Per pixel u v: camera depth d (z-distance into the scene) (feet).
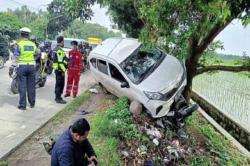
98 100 37.52
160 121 30.40
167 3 22.49
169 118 31.12
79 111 32.45
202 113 43.27
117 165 22.12
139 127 27.76
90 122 28.96
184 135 30.30
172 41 28.53
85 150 14.32
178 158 26.18
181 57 34.47
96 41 98.32
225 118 41.52
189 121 34.37
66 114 31.24
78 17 44.93
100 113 31.35
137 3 35.76
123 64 32.94
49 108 32.37
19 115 29.19
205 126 37.22
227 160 29.37
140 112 30.53
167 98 30.30
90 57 38.55
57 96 34.76
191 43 34.42
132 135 25.90
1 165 20.03
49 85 44.27
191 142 30.14
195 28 25.84
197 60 35.47
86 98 37.78
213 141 31.96
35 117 29.07
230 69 35.14
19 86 30.63
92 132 26.07
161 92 30.01
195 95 54.08
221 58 37.42
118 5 55.98
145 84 30.76
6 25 156.35
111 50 35.58
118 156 23.06
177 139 29.45
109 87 36.50
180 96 32.14
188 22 24.62
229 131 39.81
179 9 22.81
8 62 62.59
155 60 33.55
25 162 21.31
